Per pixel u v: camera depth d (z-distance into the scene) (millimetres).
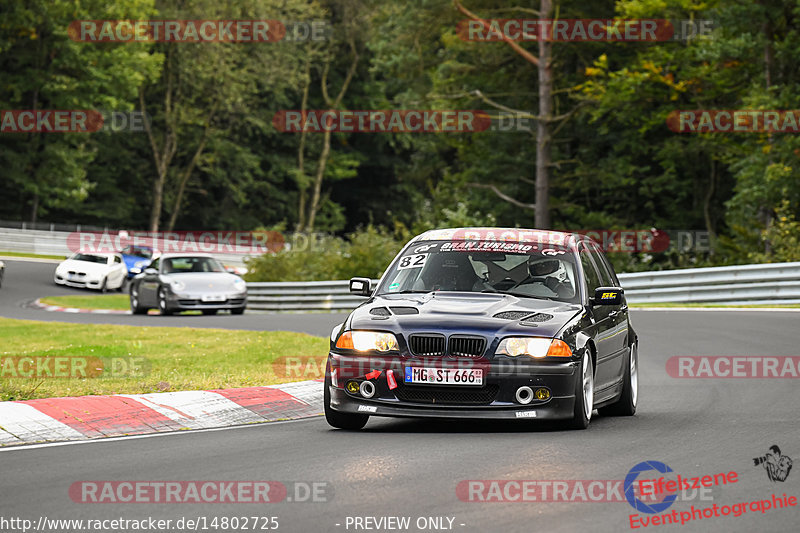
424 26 180375
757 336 69625
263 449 31562
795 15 135625
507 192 180875
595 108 165375
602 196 176250
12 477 27234
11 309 120188
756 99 126750
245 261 141625
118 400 39062
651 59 148625
